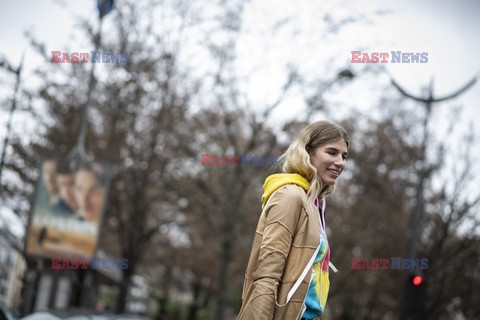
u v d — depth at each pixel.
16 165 24.81
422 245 25.78
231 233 24.45
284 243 2.76
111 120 25.03
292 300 2.73
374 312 41.53
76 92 25.17
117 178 25.73
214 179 25.77
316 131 3.07
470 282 27.45
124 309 25.52
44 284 29.89
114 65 24.08
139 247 26.84
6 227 25.64
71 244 19.92
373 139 29.77
